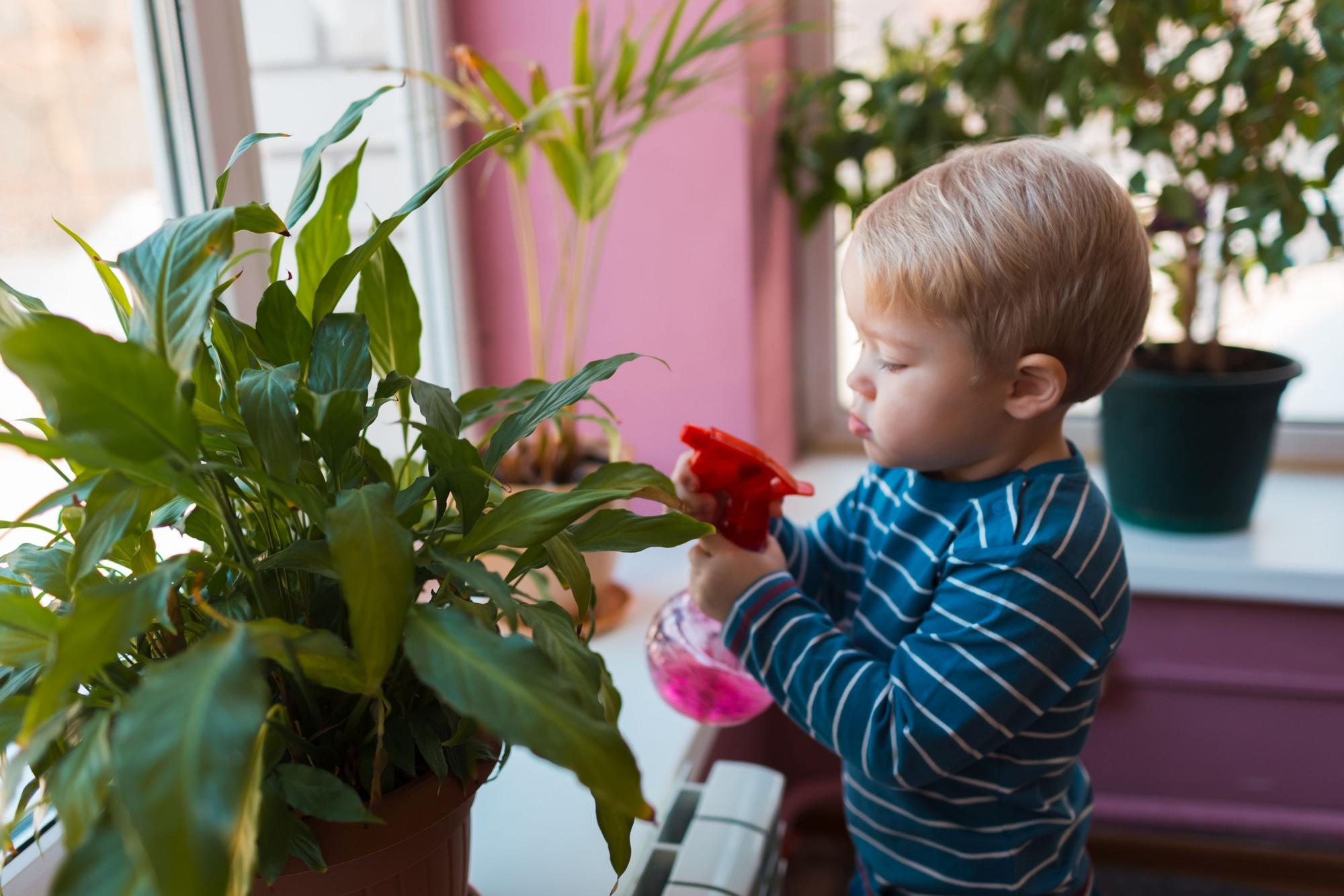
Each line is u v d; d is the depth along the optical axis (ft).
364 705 1.80
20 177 2.78
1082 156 2.57
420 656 1.47
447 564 1.69
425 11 4.26
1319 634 4.62
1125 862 5.08
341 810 1.64
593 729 1.42
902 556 2.79
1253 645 4.71
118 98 3.04
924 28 5.16
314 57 3.85
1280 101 4.15
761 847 3.02
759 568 2.73
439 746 1.84
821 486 5.39
